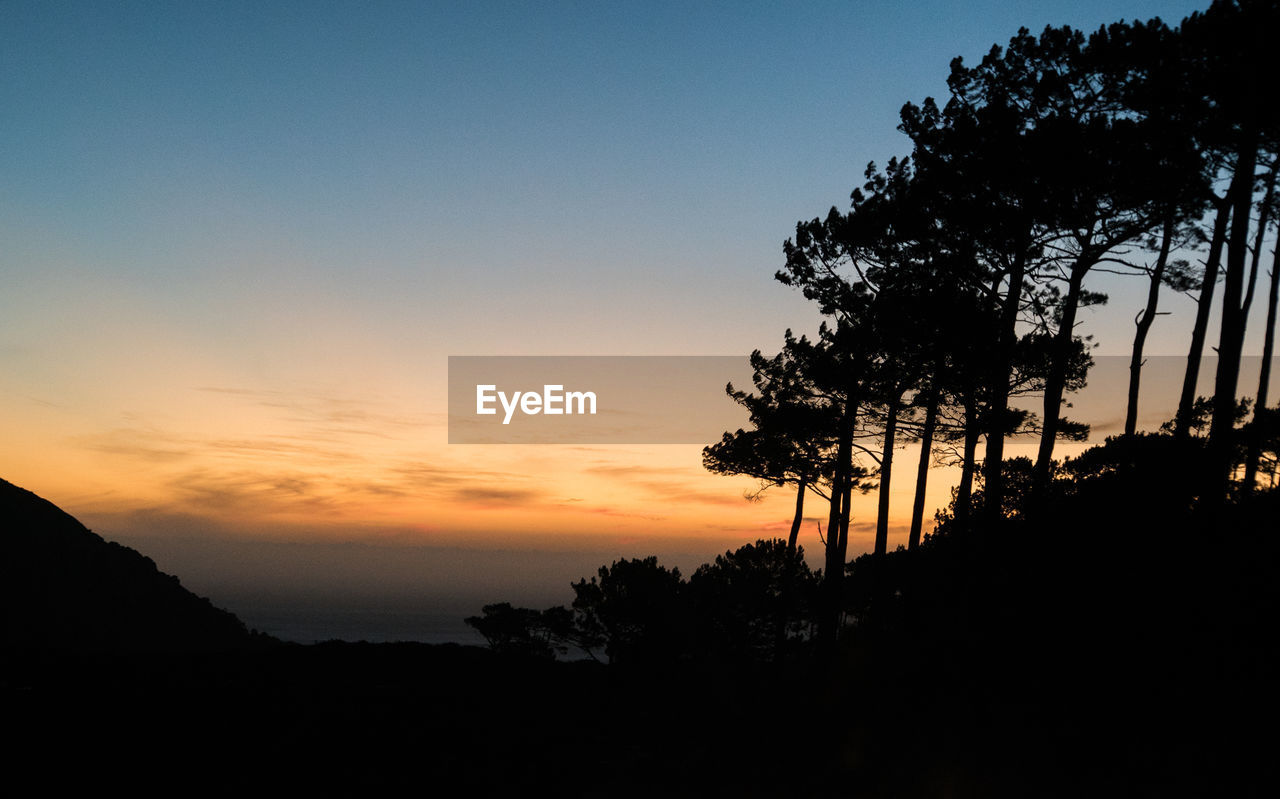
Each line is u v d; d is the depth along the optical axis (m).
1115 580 14.48
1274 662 11.30
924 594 18.73
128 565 104.31
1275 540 14.03
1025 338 23.77
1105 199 21.30
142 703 21.41
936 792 11.56
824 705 17.28
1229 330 17.23
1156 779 10.10
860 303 27.05
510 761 16.34
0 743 16.47
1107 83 20.88
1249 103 17.52
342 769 15.40
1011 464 23.56
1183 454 17.70
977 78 23.11
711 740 17.33
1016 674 13.80
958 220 23.11
